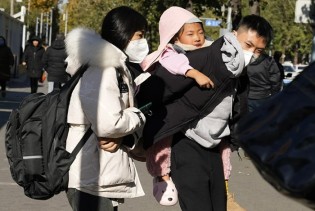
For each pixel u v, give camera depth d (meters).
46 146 5.23
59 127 5.23
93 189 5.21
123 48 5.45
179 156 5.88
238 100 5.99
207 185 5.86
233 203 6.44
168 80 5.75
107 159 5.21
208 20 28.88
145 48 5.46
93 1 58.34
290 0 51.81
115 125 5.06
